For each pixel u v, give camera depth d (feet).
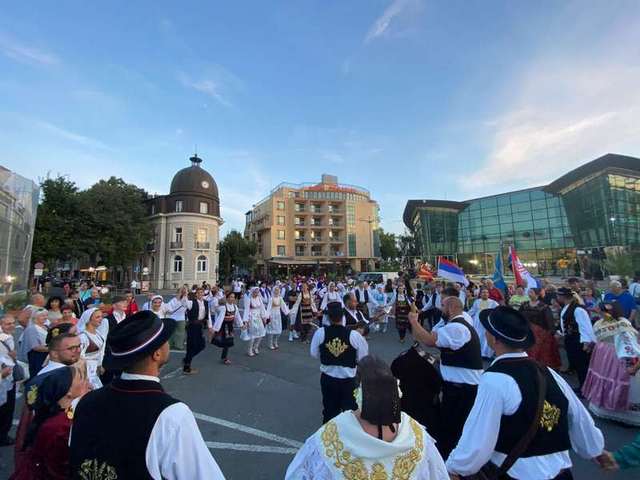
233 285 59.93
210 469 4.63
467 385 10.24
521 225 131.23
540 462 5.72
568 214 120.16
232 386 20.53
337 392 12.46
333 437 4.44
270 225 181.27
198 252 146.20
